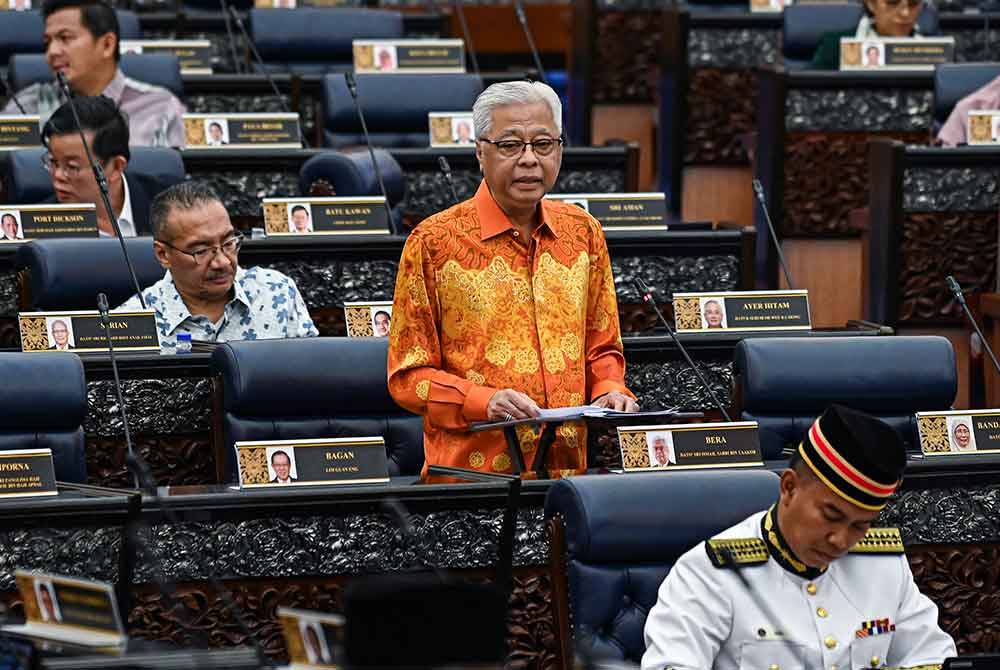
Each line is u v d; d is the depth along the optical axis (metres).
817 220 27.55
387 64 28.41
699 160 31.19
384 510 13.65
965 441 15.41
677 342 16.31
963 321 24.81
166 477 17.27
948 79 26.88
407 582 6.52
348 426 15.78
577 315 13.95
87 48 25.50
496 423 13.20
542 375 13.77
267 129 24.62
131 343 17.17
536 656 13.93
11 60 27.59
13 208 20.23
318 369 15.66
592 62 33.62
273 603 13.52
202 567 13.35
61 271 18.67
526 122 13.57
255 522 13.48
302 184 22.97
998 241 24.61
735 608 10.96
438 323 13.89
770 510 11.24
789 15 30.53
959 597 15.08
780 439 16.02
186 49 29.89
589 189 25.77
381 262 20.52
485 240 13.78
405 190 24.50
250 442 13.80
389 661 6.36
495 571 13.75
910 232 24.61
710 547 11.07
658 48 33.69
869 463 10.45
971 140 24.95
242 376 15.48
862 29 28.72
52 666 9.38
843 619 11.10
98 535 12.96
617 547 11.90
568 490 12.04
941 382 16.14
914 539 14.98
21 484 13.19
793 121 27.30
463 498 13.66
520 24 39.41
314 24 31.27
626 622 11.90
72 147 20.41
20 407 14.93
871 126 27.45
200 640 13.27
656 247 21.06
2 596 12.77
